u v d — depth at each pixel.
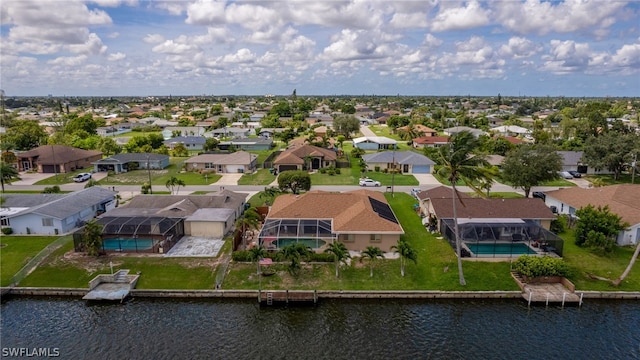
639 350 34.34
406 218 62.12
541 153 67.94
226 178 93.06
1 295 42.34
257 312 39.91
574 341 35.50
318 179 90.88
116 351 34.09
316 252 49.31
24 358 33.25
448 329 37.22
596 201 59.16
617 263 47.28
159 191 80.44
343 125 162.50
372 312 39.91
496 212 54.59
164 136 161.50
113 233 49.59
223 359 33.22
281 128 183.88
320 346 34.91
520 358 33.47
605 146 87.44
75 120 155.62
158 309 40.38
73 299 42.12
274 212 54.34
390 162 99.75
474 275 44.84
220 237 54.53
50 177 94.19
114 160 100.62
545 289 42.78
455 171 42.28
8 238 53.91
